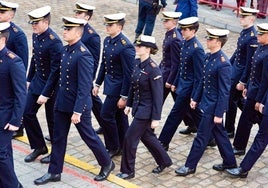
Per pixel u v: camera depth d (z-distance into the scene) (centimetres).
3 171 1157
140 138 1313
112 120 1412
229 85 1298
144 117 1269
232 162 1367
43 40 1334
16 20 2722
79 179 1305
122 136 1453
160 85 1257
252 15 1518
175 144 1545
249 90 1425
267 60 1334
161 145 1352
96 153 1285
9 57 1140
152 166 1400
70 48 1235
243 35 1537
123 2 3266
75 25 1211
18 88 1141
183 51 1444
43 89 1348
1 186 1176
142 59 1255
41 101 1334
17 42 1393
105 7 3122
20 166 1359
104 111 1404
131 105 1329
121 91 1370
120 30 1370
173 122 1471
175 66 1514
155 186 1295
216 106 1307
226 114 1591
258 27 1346
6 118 1152
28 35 2491
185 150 1507
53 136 1283
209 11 3072
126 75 1355
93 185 1280
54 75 1333
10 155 1173
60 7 3053
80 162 1393
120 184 1286
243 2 2991
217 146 1430
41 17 1313
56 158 1277
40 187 1261
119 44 1362
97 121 1590
